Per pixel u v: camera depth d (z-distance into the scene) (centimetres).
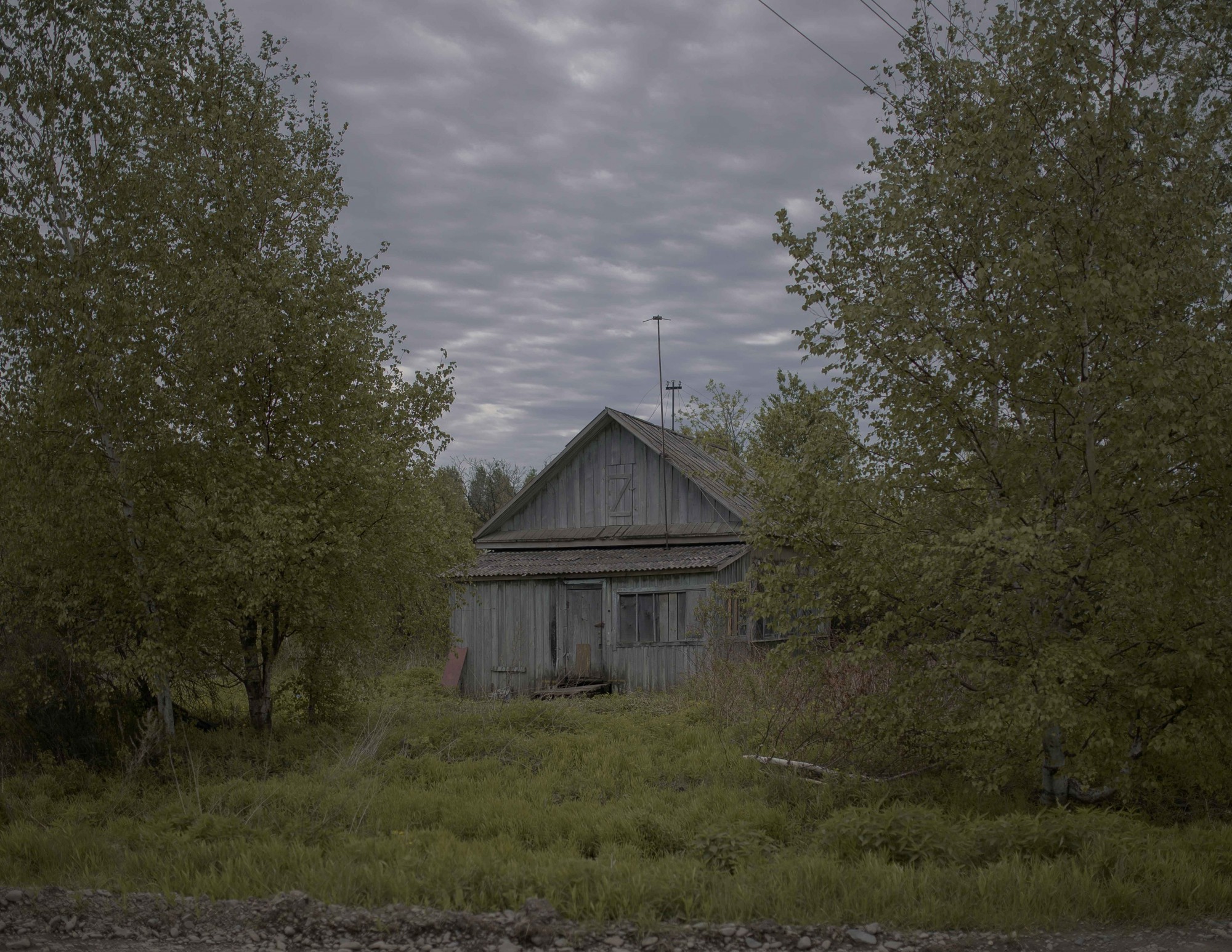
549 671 2055
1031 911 579
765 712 1252
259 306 1156
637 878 634
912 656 866
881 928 565
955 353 830
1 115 1171
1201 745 809
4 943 564
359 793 934
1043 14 846
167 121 1235
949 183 853
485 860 699
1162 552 784
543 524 2370
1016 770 924
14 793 1012
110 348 1116
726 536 2097
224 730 1302
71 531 1098
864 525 886
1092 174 841
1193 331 779
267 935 575
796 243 909
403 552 1334
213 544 1105
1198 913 588
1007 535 755
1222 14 817
